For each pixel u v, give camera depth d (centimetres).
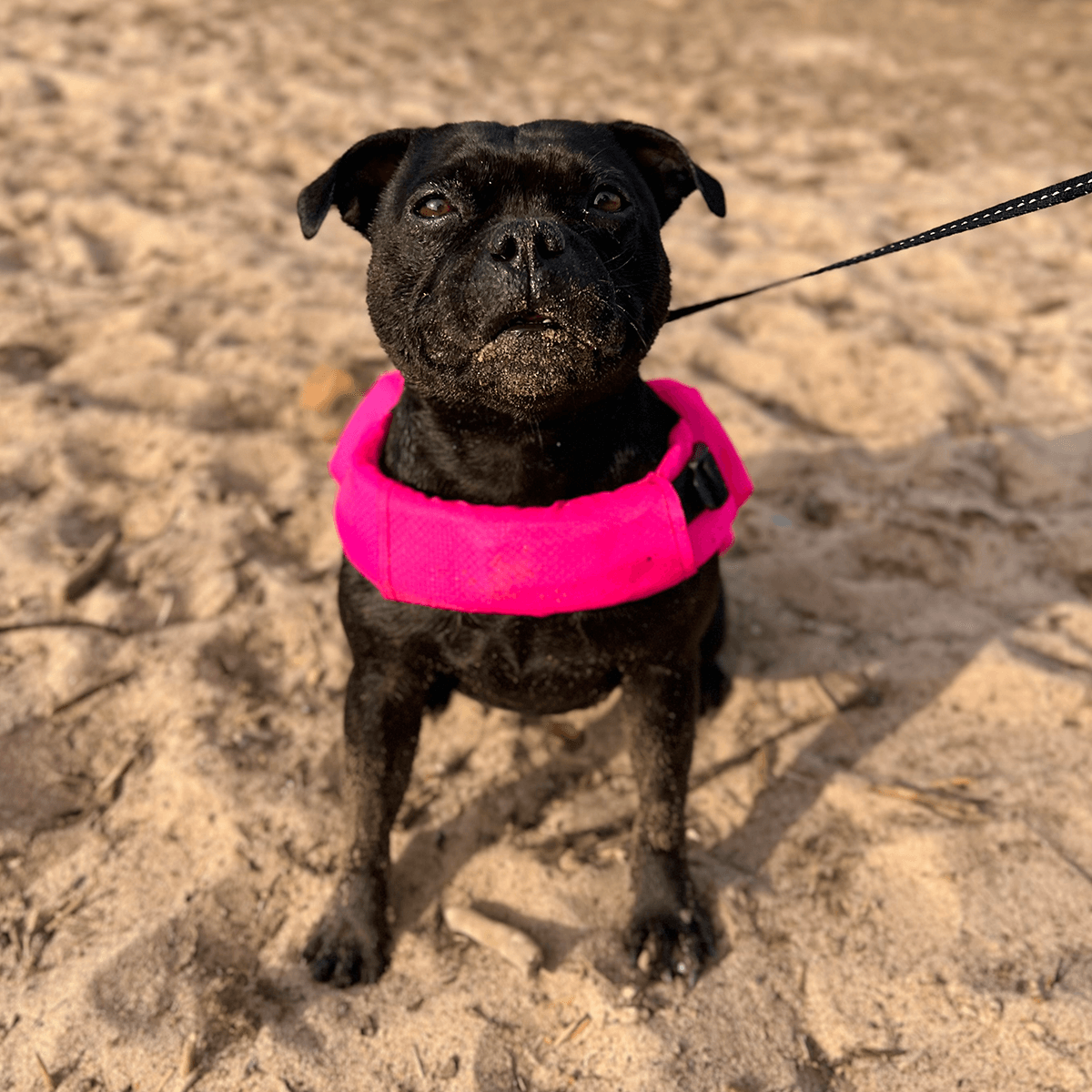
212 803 80
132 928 71
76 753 84
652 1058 63
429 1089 62
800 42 277
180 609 99
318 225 64
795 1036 65
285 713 89
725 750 87
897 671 95
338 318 145
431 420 65
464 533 62
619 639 67
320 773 83
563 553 61
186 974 68
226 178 186
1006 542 110
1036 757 85
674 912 70
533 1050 65
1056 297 159
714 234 175
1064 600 103
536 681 69
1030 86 246
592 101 229
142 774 83
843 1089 62
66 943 70
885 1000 67
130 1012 66
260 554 106
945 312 153
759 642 98
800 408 133
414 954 71
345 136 204
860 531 111
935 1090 62
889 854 77
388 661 68
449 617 66
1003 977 67
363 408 75
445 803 82
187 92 220
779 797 82
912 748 87
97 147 193
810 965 69
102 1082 62
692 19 297
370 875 70
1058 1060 62
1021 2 313
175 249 161
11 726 85
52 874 75
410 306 60
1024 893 73
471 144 60
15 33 249
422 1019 66
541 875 76
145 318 141
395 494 64
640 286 61
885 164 204
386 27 274
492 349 55
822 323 147
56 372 130
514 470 64
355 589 68
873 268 164
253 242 164
